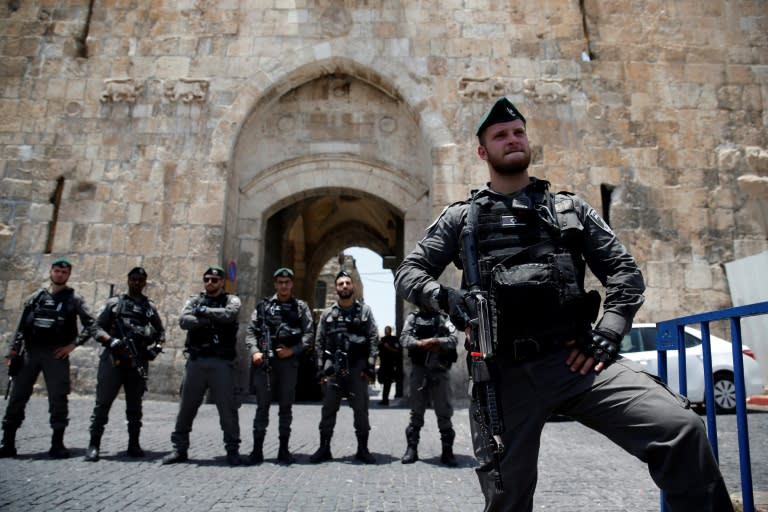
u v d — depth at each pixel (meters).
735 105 13.85
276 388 6.57
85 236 12.84
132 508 4.18
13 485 4.76
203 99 13.64
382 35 14.06
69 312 6.48
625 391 2.12
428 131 13.49
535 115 13.65
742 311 2.82
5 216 12.91
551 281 2.30
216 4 14.23
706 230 13.14
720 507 1.89
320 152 14.36
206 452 6.76
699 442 1.95
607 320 2.24
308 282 27.20
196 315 6.30
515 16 14.21
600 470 5.90
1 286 12.54
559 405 2.27
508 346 2.32
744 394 2.86
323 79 14.66
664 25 14.31
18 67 13.77
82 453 6.46
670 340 3.69
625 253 2.41
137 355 6.41
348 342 6.59
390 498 4.70
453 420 10.43
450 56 13.97
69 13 14.19
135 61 13.88
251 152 14.43
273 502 4.48
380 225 26.00
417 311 6.72
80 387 12.01
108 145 13.38
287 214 19.09
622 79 13.94
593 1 14.45
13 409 6.20
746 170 13.46
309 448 7.30
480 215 2.52
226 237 13.36
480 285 2.36
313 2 14.23
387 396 15.09
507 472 2.27
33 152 13.30
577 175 13.36
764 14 14.41
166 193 13.12
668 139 13.62
